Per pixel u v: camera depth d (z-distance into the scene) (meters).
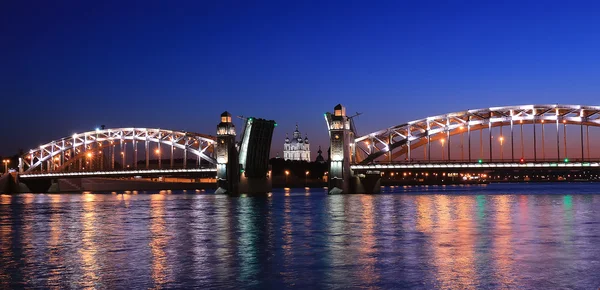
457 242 51.34
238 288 34.66
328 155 180.38
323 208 101.44
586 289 33.53
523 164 166.12
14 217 86.94
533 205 105.75
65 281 36.66
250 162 191.62
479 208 97.38
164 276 37.84
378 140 186.25
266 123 190.12
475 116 177.25
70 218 83.69
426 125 183.12
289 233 60.16
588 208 95.75
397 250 47.03
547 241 51.53
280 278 37.06
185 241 54.06
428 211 90.25
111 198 165.75
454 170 176.38
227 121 189.38
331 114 177.88
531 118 171.00
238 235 58.69
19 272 39.47
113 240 55.34
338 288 34.41
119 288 34.81
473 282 35.22
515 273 37.50
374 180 186.50
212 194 195.88
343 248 48.59
